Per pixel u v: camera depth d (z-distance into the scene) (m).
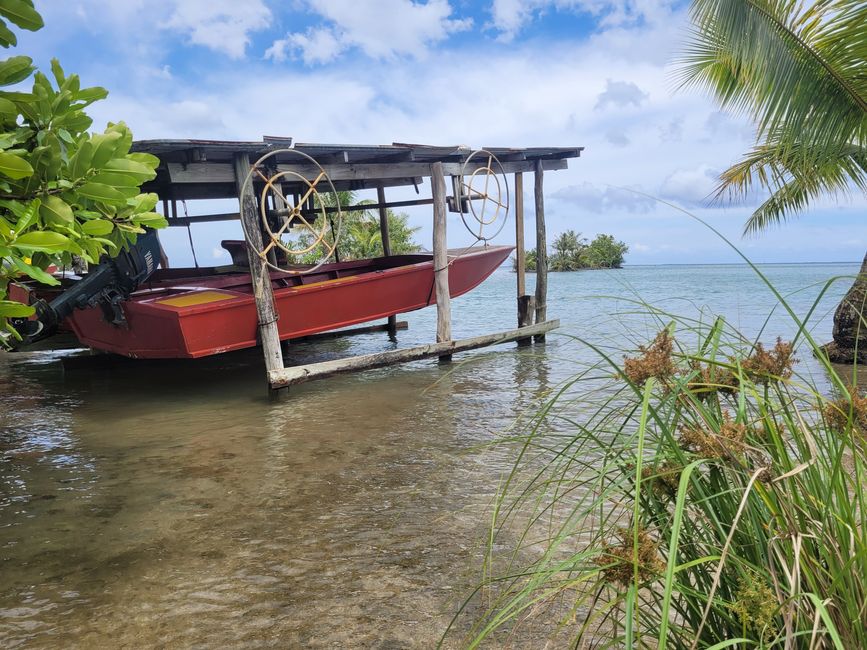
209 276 10.17
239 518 3.74
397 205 12.44
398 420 6.14
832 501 1.27
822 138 7.07
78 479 4.59
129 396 7.77
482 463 4.54
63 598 2.82
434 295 10.52
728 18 6.95
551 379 8.02
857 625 1.10
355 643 2.36
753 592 1.10
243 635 2.46
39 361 10.94
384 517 3.65
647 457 1.42
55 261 2.47
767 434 1.36
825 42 6.46
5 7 2.10
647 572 1.24
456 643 2.28
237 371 9.48
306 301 8.53
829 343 8.69
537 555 2.90
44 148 2.22
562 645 2.12
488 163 10.46
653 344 1.46
